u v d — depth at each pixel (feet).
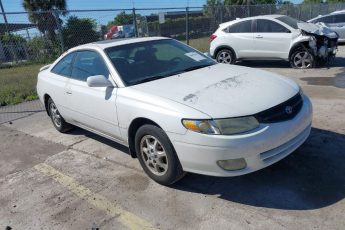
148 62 15.14
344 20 50.93
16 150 18.38
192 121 10.94
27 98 30.55
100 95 14.52
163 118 11.62
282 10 69.56
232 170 10.89
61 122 19.34
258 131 10.75
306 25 33.32
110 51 15.25
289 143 11.59
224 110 10.92
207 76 13.88
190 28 54.80
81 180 14.12
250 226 10.16
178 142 11.34
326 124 16.97
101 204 12.23
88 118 15.89
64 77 17.58
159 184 13.01
